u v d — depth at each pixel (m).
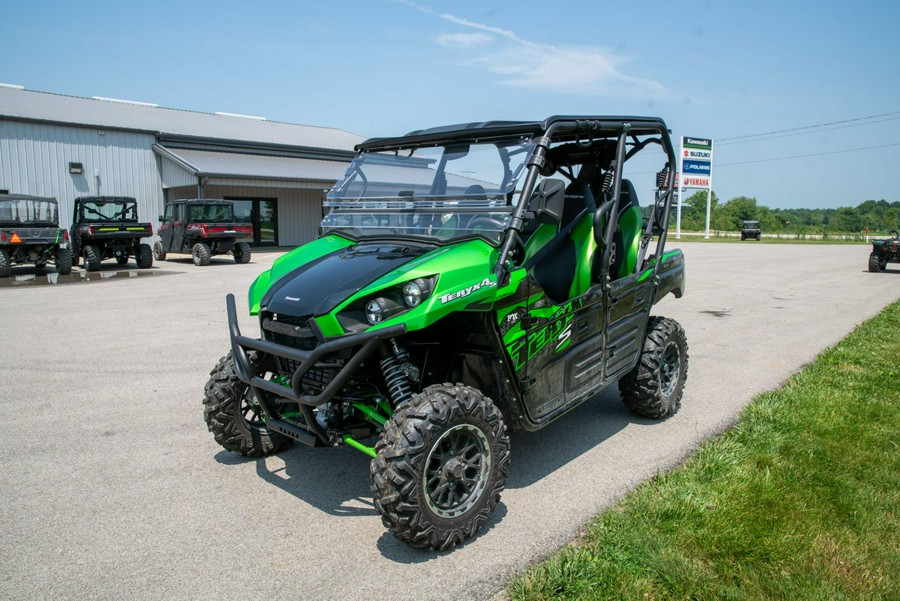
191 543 3.28
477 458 3.33
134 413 5.25
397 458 2.99
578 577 2.92
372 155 4.49
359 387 3.49
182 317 9.52
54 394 5.73
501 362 3.53
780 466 4.14
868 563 3.05
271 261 20.31
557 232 4.52
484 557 3.16
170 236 19.75
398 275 3.23
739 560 3.07
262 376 3.85
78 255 18.17
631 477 4.10
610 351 4.50
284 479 4.06
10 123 21.28
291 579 2.97
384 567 3.07
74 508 3.65
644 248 5.02
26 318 9.40
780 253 28.69
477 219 3.63
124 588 2.89
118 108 28.02
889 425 4.91
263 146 27.31
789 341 8.20
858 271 18.73
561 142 4.89
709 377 6.49
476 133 3.90
